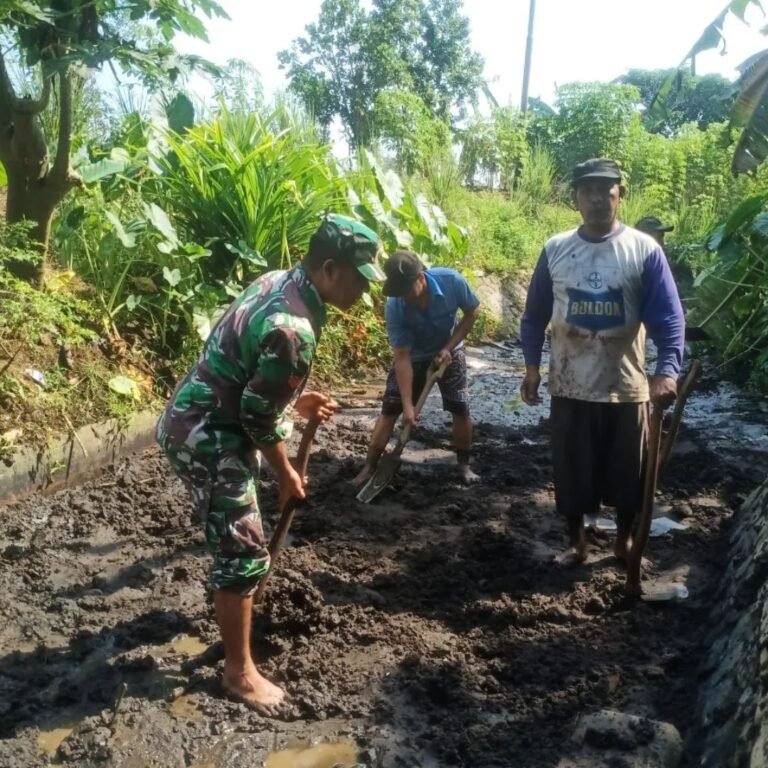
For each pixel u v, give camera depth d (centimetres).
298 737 300
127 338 650
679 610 383
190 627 369
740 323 872
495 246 1220
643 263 378
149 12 549
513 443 645
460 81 2534
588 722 290
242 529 302
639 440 396
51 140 728
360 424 673
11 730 304
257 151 699
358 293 300
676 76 567
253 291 299
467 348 1023
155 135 778
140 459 561
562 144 1827
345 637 357
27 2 508
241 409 287
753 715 264
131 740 295
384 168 1210
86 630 363
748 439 652
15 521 465
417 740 298
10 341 553
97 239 679
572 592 398
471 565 425
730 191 1465
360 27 2373
